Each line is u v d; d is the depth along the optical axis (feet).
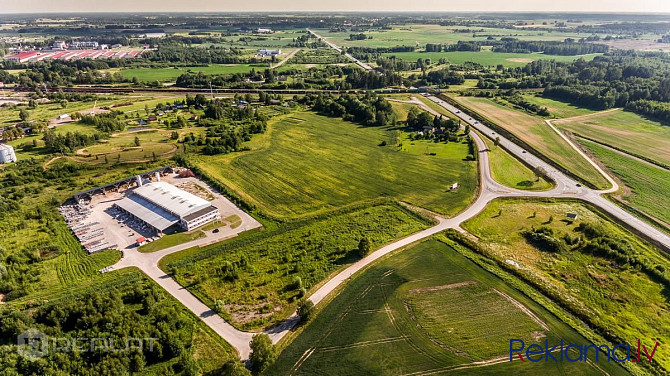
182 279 291.58
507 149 551.18
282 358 227.40
